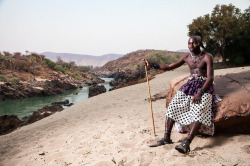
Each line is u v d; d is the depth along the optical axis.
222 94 3.94
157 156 3.40
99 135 5.30
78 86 77.56
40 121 14.03
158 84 21.59
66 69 143.75
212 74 3.51
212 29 37.19
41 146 5.43
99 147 4.41
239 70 25.20
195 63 3.72
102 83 99.62
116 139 4.68
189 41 3.69
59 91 57.84
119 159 3.54
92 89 46.19
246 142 3.46
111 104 14.05
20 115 27.98
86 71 164.50
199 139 3.88
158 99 11.56
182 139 4.02
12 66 96.94
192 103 3.51
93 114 10.53
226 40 37.69
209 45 38.94
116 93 20.88
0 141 7.95
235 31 34.81
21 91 50.12
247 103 3.60
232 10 37.22
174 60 76.69
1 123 15.70
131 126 5.62
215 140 3.72
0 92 47.19
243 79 4.79
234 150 3.24
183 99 3.68
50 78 94.94
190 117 3.50
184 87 3.76
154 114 7.09
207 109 3.54
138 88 21.19
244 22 35.91
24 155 4.90
